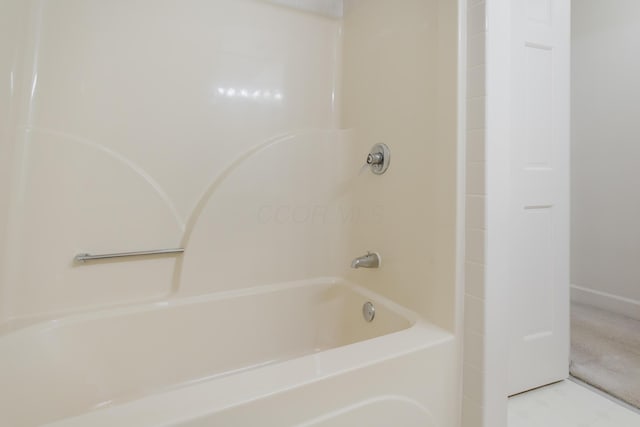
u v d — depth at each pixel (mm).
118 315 1223
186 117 1423
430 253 1164
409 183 1285
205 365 1379
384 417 876
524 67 1381
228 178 1483
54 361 1066
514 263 1399
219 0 1495
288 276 1635
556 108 1461
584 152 2551
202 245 1432
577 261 2609
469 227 1028
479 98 996
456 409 1036
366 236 1545
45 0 1174
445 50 1083
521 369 1438
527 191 1405
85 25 1237
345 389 812
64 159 1198
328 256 1736
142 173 1336
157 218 1365
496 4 1001
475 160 1008
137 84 1328
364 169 1565
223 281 1479
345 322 1585
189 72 1430
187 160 1428
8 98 1074
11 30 1064
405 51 1319
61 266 1198
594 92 2479
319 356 881
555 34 1448
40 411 991
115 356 1204
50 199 1177
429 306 1146
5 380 915
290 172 1637
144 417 629
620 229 2344
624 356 1748
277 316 1550
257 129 1576
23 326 1070
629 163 2291
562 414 1333
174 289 1391
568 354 1554
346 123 1726
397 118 1359
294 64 1671
